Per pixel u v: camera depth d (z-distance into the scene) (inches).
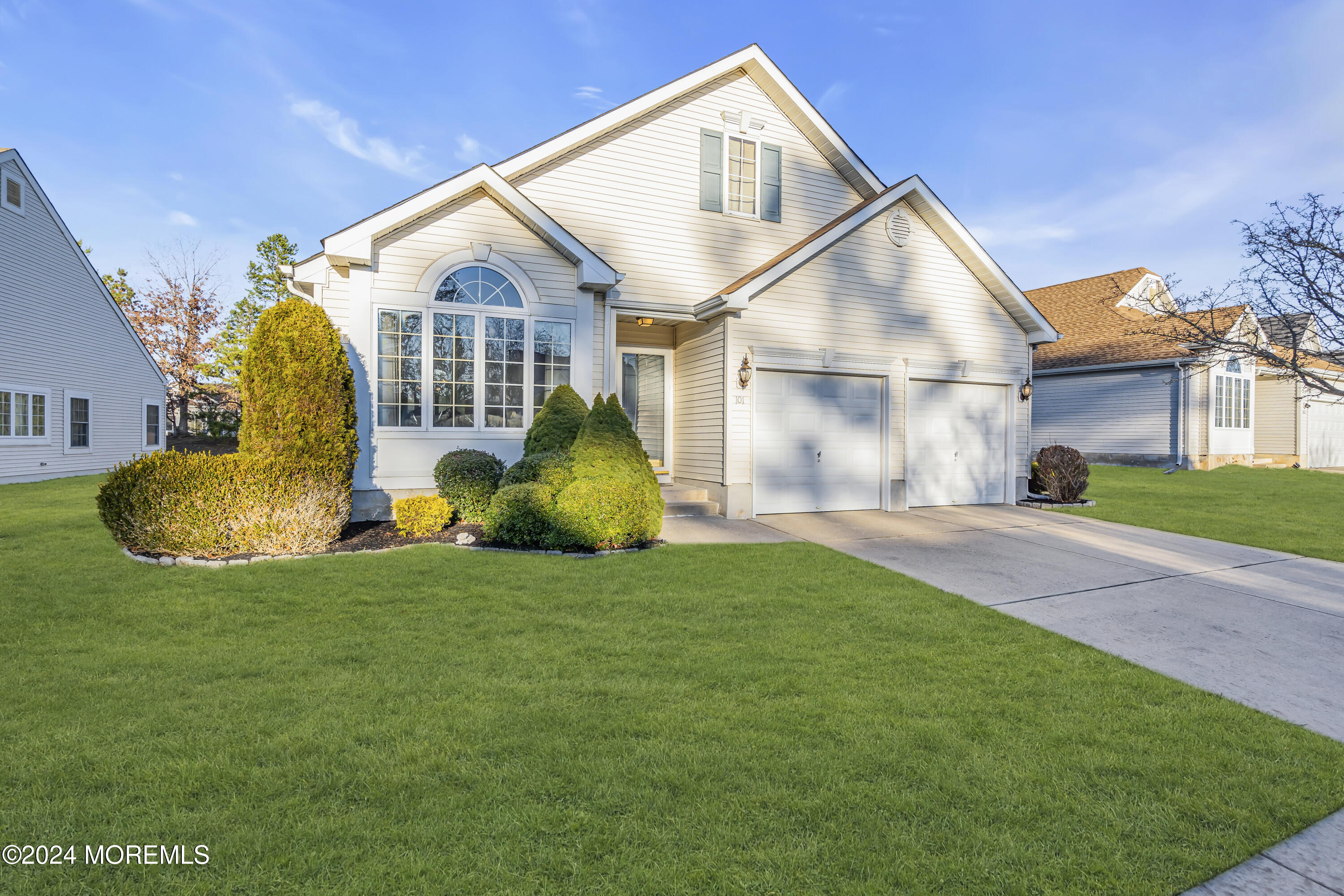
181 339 1355.8
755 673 162.9
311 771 113.5
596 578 253.0
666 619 205.6
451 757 118.7
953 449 488.1
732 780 112.8
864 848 95.7
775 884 87.5
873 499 455.8
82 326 743.1
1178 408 812.0
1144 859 96.0
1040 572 283.9
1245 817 107.7
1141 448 848.9
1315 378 363.9
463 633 189.9
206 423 1391.5
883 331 452.8
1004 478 507.2
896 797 109.0
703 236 457.1
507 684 152.9
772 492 424.2
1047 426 957.8
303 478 294.2
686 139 454.3
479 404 371.9
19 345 639.8
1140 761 124.6
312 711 137.3
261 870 88.4
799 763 119.3
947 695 153.0
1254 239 370.3
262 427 295.7
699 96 459.5
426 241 359.6
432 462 362.0
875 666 170.1
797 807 105.1
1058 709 147.3
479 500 341.7
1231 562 305.7
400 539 319.6
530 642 182.5
